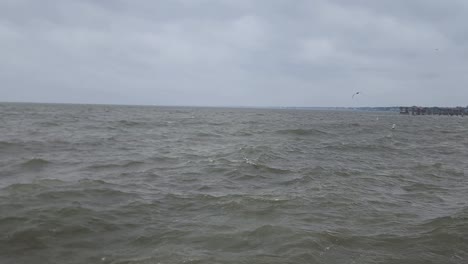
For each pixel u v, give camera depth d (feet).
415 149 82.64
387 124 200.44
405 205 35.40
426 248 24.75
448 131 150.10
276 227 27.45
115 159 56.44
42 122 128.98
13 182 39.24
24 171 45.19
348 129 144.77
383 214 32.07
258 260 22.21
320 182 44.01
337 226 28.55
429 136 121.39
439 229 28.02
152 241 25.05
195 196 36.09
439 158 68.95
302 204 34.06
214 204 33.53
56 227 26.86
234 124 161.38
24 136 79.87
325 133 116.06
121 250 23.63
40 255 22.72
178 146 75.51
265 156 61.00
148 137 91.76
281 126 151.84
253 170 49.70
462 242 25.77
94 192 36.19
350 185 43.06
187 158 59.36
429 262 22.82
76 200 33.24
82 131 100.37
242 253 23.20
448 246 25.13
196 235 26.07
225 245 24.44
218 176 46.06
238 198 35.14
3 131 90.07
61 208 30.68
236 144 80.53
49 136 82.12
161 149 69.92
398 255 23.61
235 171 48.55
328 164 57.47
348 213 32.04
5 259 22.04
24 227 26.53
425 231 27.71
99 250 23.62
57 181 39.73
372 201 36.32
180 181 42.93
